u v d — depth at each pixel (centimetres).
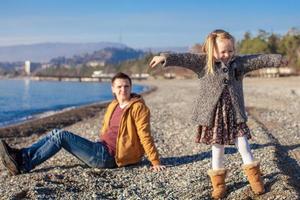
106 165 518
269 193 396
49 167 538
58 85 7381
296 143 652
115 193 441
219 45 386
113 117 528
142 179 482
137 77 9825
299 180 453
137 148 526
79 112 1631
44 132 1081
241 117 392
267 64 394
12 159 493
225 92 391
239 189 412
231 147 605
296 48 6088
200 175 480
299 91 2347
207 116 390
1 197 425
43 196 421
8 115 1809
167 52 386
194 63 389
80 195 431
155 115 1223
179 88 3900
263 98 1816
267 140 652
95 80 10981
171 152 632
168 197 421
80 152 511
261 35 6894
